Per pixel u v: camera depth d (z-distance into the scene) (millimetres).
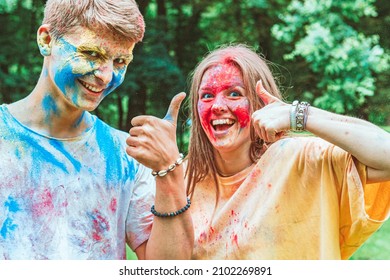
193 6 12242
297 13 10773
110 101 11117
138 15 3125
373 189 3227
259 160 3432
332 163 3238
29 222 3137
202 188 3572
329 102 10742
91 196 3242
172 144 3193
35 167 3160
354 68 10617
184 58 12234
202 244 3477
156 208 3250
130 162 3363
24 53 11219
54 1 3111
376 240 8281
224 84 3475
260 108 3496
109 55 3086
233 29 12141
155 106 11188
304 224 3311
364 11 10656
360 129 3115
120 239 3355
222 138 3455
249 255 3365
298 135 3498
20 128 3180
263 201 3383
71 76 3076
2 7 11203
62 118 3197
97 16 3037
